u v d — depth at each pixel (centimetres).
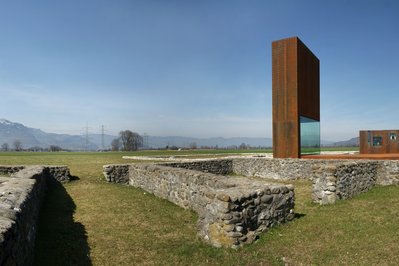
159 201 955
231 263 496
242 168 1780
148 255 534
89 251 548
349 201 908
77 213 798
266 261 498
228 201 546
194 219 752
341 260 489
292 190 689
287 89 1667
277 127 1702
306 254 517
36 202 733
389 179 1202
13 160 2406
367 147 2023
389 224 642
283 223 661
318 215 740
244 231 566
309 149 1931
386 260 479
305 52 1798
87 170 1655
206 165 1633
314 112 2014
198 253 536
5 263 318
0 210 415
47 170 1282
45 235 617
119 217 764
